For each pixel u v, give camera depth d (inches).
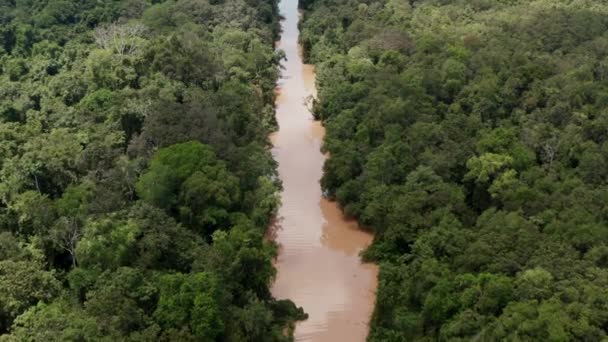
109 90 3590.1
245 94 3949.3
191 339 2058.3
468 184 3061.0
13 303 2094.0
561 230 2443.4
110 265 2301.9
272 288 2928.2
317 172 3973.9
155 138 3014.3
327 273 3043.8
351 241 3292.3
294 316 2696.9
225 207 2706.7
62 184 2851.9
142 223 2404.0
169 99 3356.3
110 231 2362.2
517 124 3412.9
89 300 2116.1
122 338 1987.0
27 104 3540.8
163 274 2271.2
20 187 2731.3
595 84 3432.6
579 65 3833.7
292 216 3499.0
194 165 2758.4
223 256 2409.0
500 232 2497.5
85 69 3873.0
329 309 2807.6
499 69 3907.5
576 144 2945.4
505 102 3553.2
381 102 3750.0
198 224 2677.2
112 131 3203.7
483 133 3257.9
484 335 2043.6
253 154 3299.7
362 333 2672.2
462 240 2546.8
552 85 3540.8
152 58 3850.9
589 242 2353.6
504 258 2340.1
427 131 3336.6
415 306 2497.5
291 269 3070.9
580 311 1982.0
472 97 3619.6
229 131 3358.8
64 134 3073.3
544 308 1987.0
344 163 3506.4
